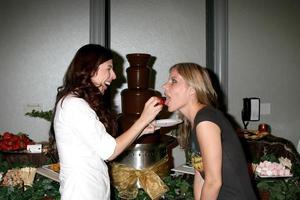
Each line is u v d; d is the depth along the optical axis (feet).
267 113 9.27
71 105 4.13
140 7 8.98
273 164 5.81
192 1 9.09
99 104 4.39
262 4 9.16
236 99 9.13
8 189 5.32
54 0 8.64
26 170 5.76
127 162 5.53
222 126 4.00
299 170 5.90
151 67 9.05
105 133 4.17
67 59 8.71
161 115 8.46
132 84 5.84
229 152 3.98
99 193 4.26
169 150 7.25
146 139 5.57
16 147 6.67
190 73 4.28
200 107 4.27
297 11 9.31
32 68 8.69
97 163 4.28
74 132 4.14
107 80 4.49
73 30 8.68
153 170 5.49
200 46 9.12
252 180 5.56
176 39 9.07
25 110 8.71
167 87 4.41
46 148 6.70
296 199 5.56
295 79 9.36
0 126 8.68
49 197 5.31
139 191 5.47
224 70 9.02
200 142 3.91
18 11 8.59
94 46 4.43
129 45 8.96
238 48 9.10
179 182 5.52
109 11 8.93
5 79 8.66
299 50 9.36
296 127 9.40
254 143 6.98
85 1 8.68
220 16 8.96
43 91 8.73
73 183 4.09
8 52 8.63
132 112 5.72
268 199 5.47
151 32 9.02
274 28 9.23
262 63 9.21
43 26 8.66
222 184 4.01
